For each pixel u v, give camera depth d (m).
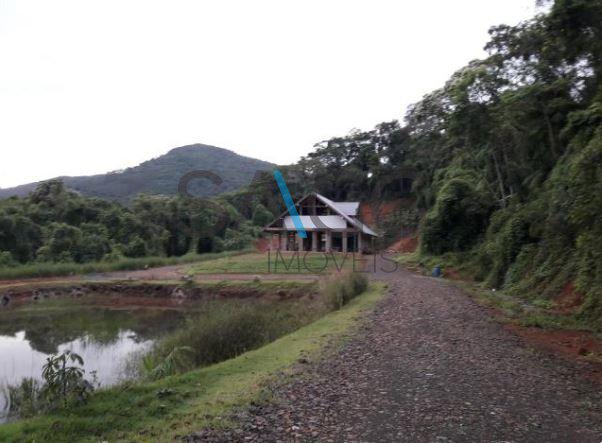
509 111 23.67
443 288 21.16
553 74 22.30
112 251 45.06
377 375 7.80
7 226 40.91
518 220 21.91
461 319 13.44
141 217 55.31
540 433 5.36
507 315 14.21
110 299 29.81
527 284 18.69
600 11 12.33
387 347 9.95
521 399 6.61
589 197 10.47
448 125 27.53
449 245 31.83
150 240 52.59
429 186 53.47
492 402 6.46
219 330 11.60
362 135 73.19
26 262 40.25
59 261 40.53
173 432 5.18
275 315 14.84
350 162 72.94
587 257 15.16
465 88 25.08
